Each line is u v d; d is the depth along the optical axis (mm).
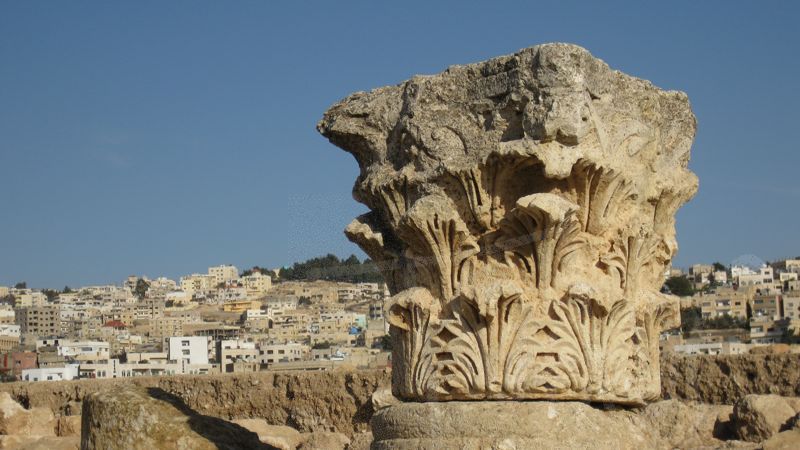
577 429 8008
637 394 8484
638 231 8453
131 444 9758
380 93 9258
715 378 17391
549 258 8180
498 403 8133
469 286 8289
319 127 9578
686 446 12961
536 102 8008
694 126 9258
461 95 8500
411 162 8688
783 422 12680
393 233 9039
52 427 17703
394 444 8414
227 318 98562
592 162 8062
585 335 8164
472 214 8359
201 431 9844
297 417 18812
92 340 78000
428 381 8383
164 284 163000
